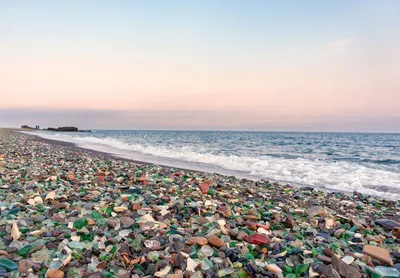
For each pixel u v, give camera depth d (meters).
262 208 6.79
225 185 9.34
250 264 3.50
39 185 7.33
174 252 3.74
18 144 23.70
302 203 8.01
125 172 10.70
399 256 4.27
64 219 4.84
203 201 6.83
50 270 3.10
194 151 24.84
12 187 7.04
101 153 20.22
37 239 3.89
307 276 3.46
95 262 3.44
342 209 7.62
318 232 5.34
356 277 3.43
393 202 8.62
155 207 5.74
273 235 4.91
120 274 3.21
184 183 9.07
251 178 12.10
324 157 21.94
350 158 21.42
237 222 5.41
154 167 12.67
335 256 3.77
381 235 5.50
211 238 4.14
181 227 4.89
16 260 3.36
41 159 13.56
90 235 4.16
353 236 5.20
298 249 4.10
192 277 3.23
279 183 11.03
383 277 3.53
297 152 26.06
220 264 3.56
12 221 4.39
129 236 4.25
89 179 8.84
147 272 3.30
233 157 19.02
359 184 11.11
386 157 22.33
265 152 25.05
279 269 3.52
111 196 6.76
